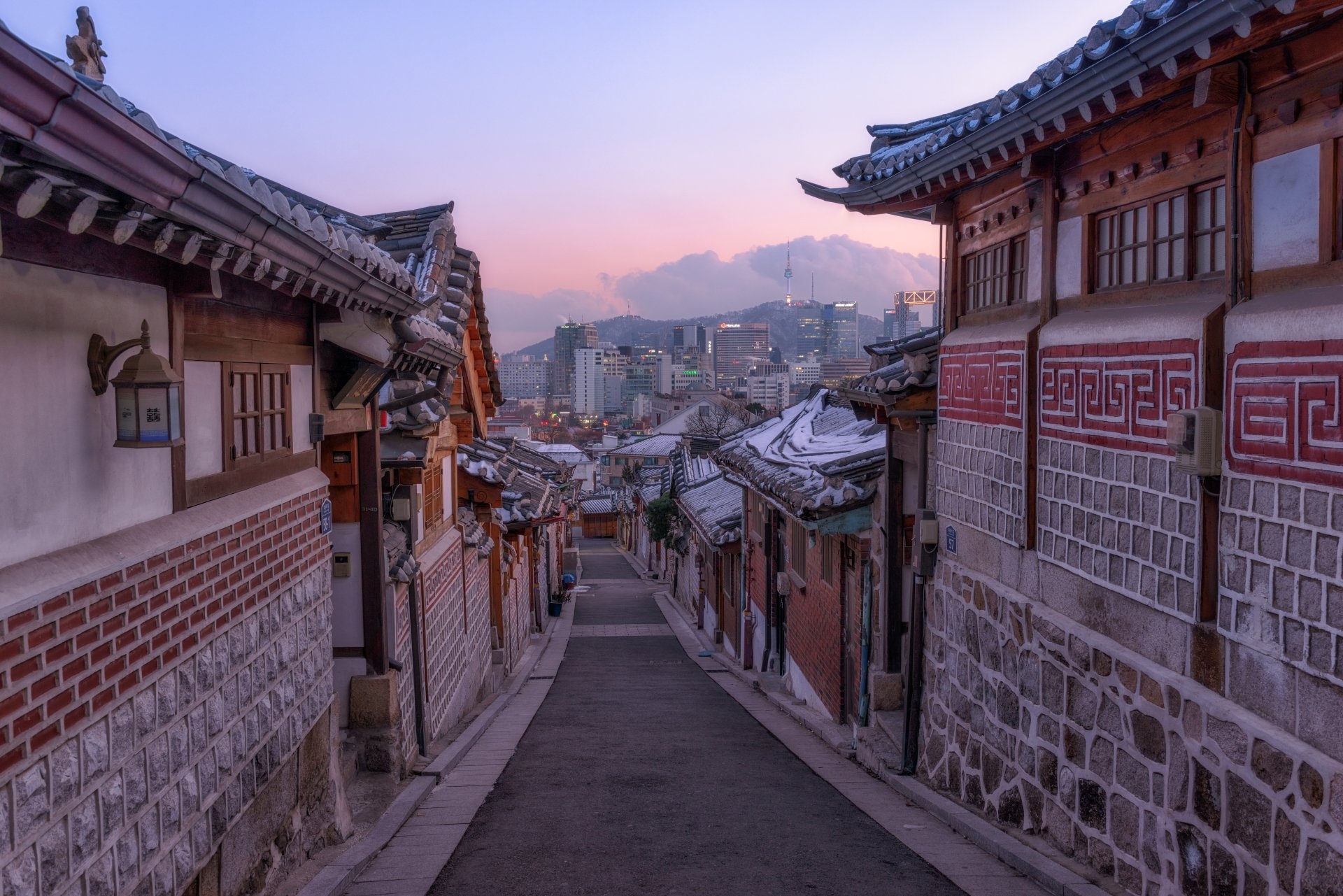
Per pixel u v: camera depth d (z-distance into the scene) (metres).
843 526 10.43
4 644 2.96
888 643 9.92
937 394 8.48
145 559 3.86
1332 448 3.79
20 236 3.11
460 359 8.87
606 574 46.47
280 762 5.41
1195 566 4.69
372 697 8.00
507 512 17.78
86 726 3.41
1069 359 5.93
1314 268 4.00
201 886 4.39
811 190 8.22
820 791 8.31
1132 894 5.17
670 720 12.58
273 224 3.73
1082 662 5.71
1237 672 4.41
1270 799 4.12
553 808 7.50
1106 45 4.21
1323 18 3.78
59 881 3.23
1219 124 4.66
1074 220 6.08
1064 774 5.95
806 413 17.20
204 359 4.64
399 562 8.40
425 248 9.77
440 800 7.80
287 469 5.82
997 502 6.98
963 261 8.01
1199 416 4.52
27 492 3.18
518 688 16.06
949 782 7.85
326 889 5.29
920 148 6.59
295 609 5.72
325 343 6.57
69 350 3.43
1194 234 4.92
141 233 3.12
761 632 17.83
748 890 5.52
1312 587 3.92
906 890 5.52
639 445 73.94
